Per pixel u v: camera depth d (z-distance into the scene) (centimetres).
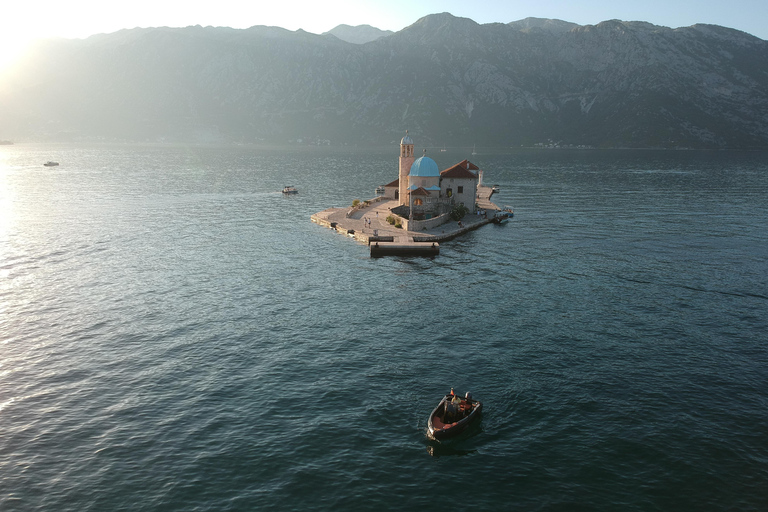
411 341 5044
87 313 5725
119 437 3553
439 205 11444
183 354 4759
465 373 4431
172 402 3978
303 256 8288
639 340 5075
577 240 9456
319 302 6125
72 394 4078
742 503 2988
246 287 6650
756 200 14625
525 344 4981
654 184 19088
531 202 14400
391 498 3030
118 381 4278
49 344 4950
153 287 6612
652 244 9100
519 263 7881
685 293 6444
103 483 3123
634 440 3547
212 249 8688
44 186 17262
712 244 9088
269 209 13000
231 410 3875
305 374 4409
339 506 2962
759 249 8719
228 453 3397
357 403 3981
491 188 17012
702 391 4162
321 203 14162
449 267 7681
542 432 3647
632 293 6438
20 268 7438
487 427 3706
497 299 6225
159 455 3375
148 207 13088
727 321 5553
